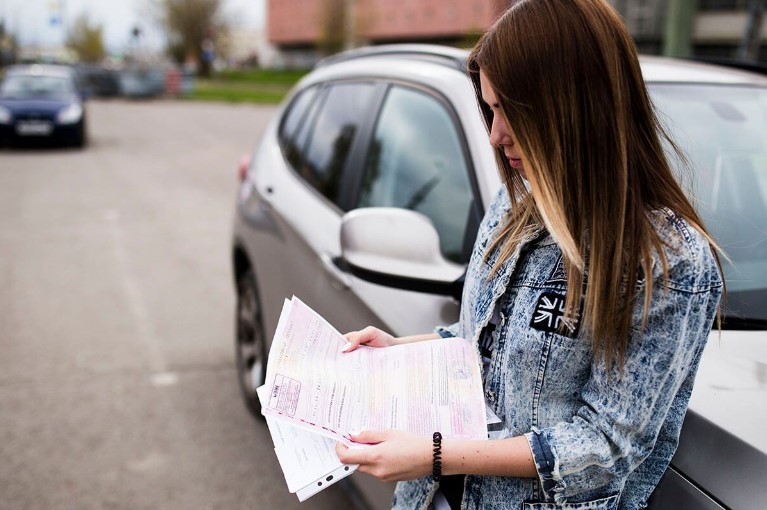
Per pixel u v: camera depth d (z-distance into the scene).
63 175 10.87
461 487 1.35
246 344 3.65
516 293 1.23
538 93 1.11
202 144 15.18
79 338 4.59
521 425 1.21
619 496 1.22
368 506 2.31
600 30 1.09
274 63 77.06
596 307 1.08
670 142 1.20
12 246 6.77
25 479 3.02
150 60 59.75
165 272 6.07
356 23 43.47
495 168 2.04
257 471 3.12
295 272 2.79
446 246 2.07
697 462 1.24
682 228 1.09
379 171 2.59
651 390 1.09
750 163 2.18
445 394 1.28
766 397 1.33
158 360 4.28
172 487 2.99
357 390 1.30
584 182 1.11
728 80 2.50
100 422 3.51
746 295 1.79
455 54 2.60
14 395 3.77
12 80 14.24
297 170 3.30
